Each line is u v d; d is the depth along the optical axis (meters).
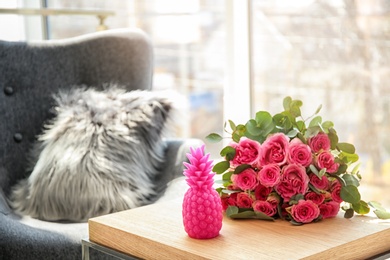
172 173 2.40
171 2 3.35
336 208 1.72
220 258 1.45
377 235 1.60
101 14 3.11
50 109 2.58
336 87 2.65
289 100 1.82
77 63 2.63
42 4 3.69
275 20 2.83
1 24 3.44
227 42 3.00
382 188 2.53
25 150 2.57
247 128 1.77
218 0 3.15
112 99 2.48
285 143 1.72
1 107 2.54
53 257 2.00
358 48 2.55
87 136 2.38
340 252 1.51
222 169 1.78
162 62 3.45
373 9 2.49
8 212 2.35
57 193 2.32
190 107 3.36
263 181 1.71
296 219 1.67
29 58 2.60
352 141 2.61
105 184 2.30
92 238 1.76
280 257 1.44
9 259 2.00
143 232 1.65
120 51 2.62
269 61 2.88
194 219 1.58
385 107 2.49
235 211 1.73
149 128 2.43
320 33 2.68
